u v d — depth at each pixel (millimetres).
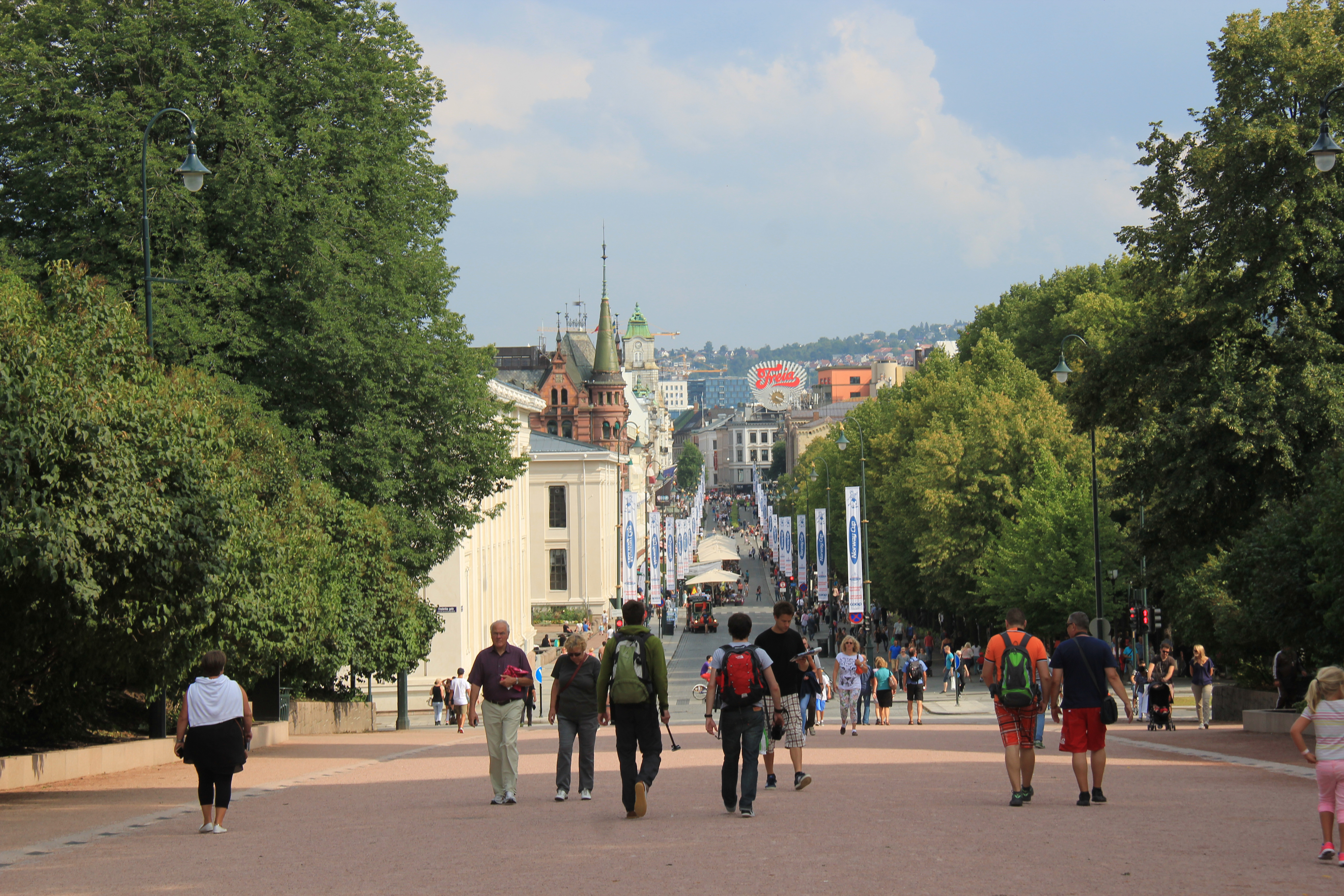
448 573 100250
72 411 30391
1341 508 41812
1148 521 63875
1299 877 15688
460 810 25047
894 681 88188
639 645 22250
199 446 36938
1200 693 56625
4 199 52812
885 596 142375
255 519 42750
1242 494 58781
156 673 40375
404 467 61000
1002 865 16531
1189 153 60844
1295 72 57125
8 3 55125
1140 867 16375
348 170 57031
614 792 28031
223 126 52906
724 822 21219
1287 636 50125
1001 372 127750
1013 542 98625
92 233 51500
